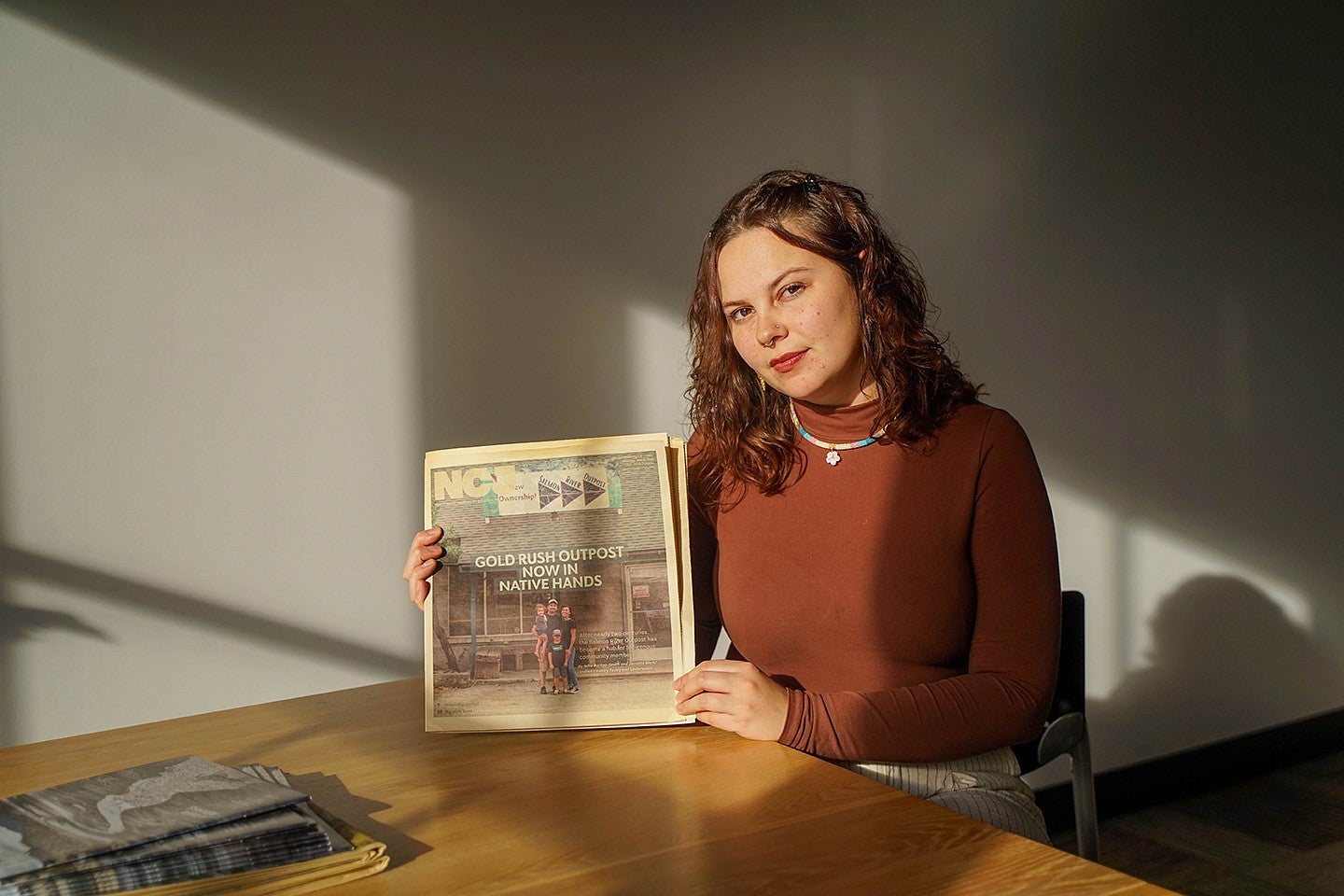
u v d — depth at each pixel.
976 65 3.00
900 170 2.89
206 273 2.14
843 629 1.41
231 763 1.20
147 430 2.09
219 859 0.85
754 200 1.36
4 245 1.97
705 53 2.65
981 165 3.01
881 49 2.87
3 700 1.99
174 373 2.11
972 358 3.01
